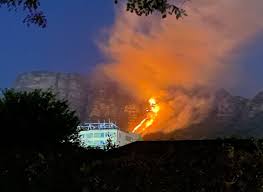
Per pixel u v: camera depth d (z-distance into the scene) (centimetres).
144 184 813
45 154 828
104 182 798
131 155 852
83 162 848
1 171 807
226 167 895
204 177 866
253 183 934
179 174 845
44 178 799
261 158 957
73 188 797
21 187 801
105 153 1078
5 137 2988
